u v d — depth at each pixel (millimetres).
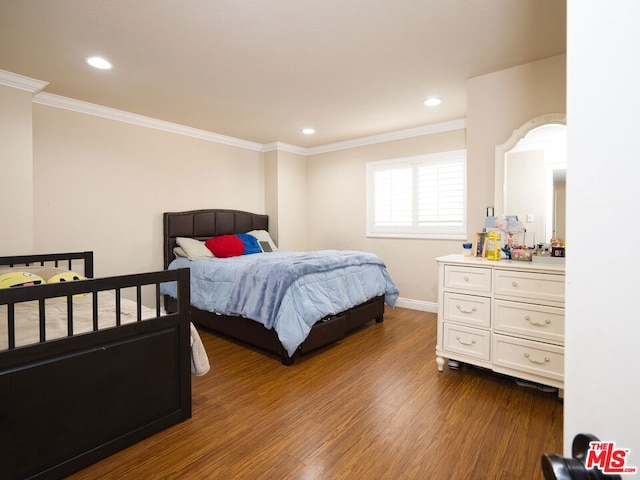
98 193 3482
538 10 1910
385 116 3811
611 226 451
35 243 3082
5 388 1336
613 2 455
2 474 1327
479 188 2773
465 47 2324
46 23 2006
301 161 5398
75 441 1522
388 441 1769
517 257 2410
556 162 2420
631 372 437
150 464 1595
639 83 432
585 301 473
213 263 3475
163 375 1847
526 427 1878
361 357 2900
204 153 4434
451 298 2494
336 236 5148
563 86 2420
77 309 2164
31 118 2789
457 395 2240
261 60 2492
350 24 2047
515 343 2209
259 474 1537
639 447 431
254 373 2596
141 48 2307
